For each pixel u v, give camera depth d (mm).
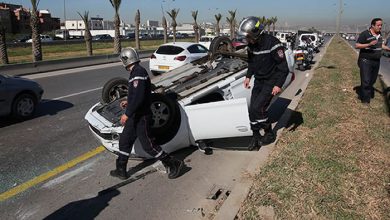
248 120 4527
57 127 6797
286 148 4914
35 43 19625
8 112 7137
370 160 4465
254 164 4480
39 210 3787
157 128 4594
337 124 6004
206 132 4824
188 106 4816
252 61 4914
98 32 93625
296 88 10430
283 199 3578
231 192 3777
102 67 18719
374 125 5910
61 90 10984
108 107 5312
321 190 3723
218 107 4617
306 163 4379
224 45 7488
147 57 25922
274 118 6984
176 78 6246
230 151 5238
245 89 5871
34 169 4805
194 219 3531
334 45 35406
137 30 32625
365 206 3428
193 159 4984
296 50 14891
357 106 7285
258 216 3320
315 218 3256
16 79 7457
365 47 7066
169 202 3875
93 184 4344
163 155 4316
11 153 5402
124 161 4348
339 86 9812
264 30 4750
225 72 5883
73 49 37281
